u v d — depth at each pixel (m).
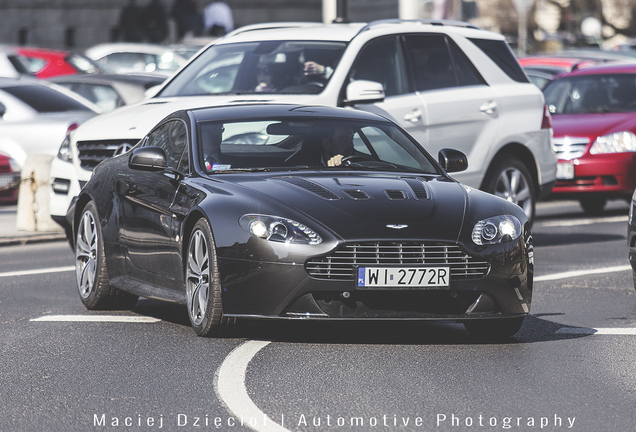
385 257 17.44
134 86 47.59
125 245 21.19
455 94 30.23
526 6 101.81
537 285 25.14
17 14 100.88
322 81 27.98
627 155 39.69
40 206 36.47
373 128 21.61
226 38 30.39
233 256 17.69
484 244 17.91
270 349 17.69
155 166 20.27
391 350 17.73
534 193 32.12
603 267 28.00
